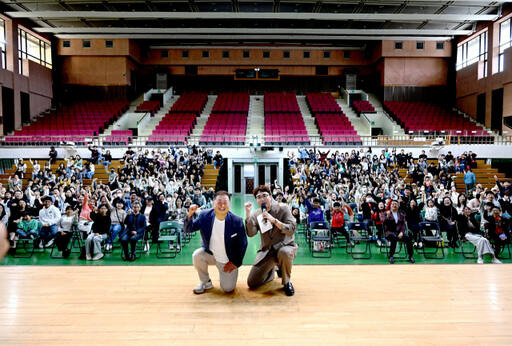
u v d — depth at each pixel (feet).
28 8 59.11
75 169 46.44
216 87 92.79
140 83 91.45
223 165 56.54
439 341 8.89
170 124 71.72
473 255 24.64
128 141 63.67
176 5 57.36
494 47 65.77
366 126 73.82
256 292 12.16
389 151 58.13
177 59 90.74
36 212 28.55
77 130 64.69
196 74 91.40
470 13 61.62
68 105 78.23
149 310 10.68
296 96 91.97
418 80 81.61
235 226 11.41
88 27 70.64
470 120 73.10
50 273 14.06
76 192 33.86
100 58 81.41
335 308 10.82
